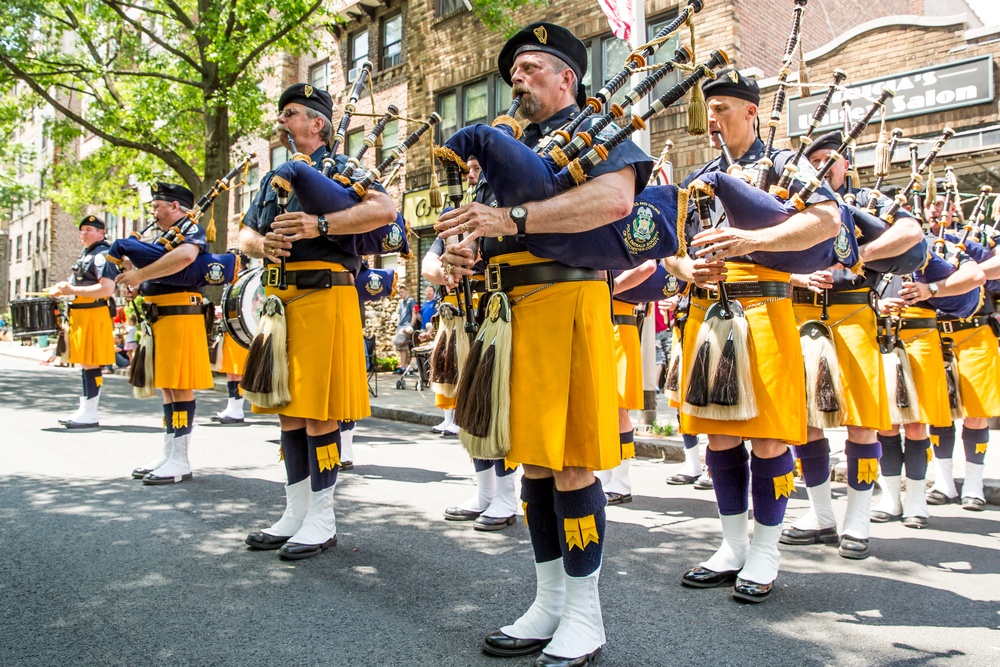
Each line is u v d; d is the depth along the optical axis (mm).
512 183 2025
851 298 3514
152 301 4684
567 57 2436
